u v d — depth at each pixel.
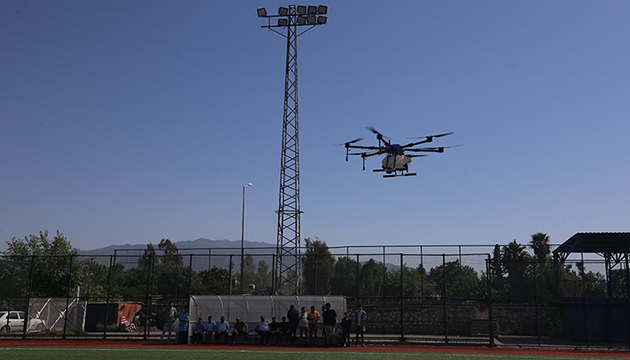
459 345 30.45
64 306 39.81
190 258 33.16
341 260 37.62
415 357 23.69
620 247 37.16
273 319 30.03
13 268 35.72
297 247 38.19
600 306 33.97
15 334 33.56
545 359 23.78
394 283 37.22
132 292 43.34
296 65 45.12
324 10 45.00
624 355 26.31
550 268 38.34
